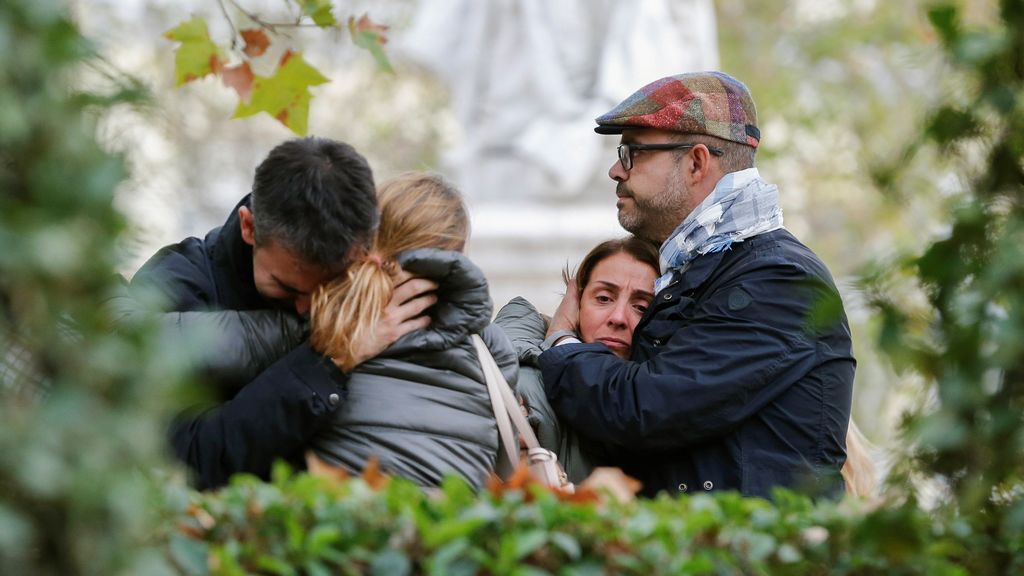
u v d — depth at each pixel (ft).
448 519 20.90
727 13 139.13
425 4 84.58
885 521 21.16
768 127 133.59
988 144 20.58
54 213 16.60
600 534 21.07
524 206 79.97
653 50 81.82
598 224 78.28
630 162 33.55
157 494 19.21
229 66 33.06
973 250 20.43
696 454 31.35
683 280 32.32
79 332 16.93
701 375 30.76
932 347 20.51
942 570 21.43
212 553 20.17
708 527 21.67
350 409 27.71
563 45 82.07
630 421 30.60
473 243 78.18
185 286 28.91
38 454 16.52
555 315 33.60
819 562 22.09
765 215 32.73
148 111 17.69
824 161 129.39
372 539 20.86
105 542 17.25
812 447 31.12
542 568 20.94
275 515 21.02
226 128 129.08
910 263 20.76
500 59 82.38
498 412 28.60
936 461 20.99
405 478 27.63
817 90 133.28
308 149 27.40
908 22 123.75
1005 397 20.27
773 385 30.96
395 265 27.96
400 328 27.89
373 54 33.53
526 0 82.17
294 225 26.89
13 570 16.79
